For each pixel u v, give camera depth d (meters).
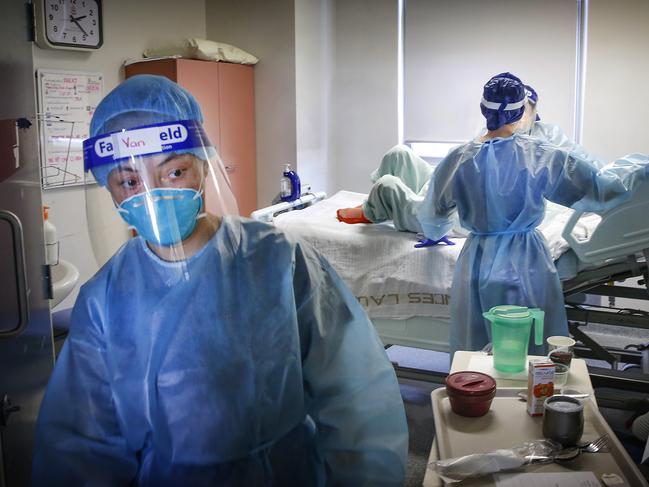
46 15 3.41
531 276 2.52
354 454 1.03
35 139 1.74
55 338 2.58
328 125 4.98
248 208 4.66
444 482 1.21
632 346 3.26
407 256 2.88
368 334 1.11
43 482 1.01
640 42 3.90
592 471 1.22
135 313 1.03
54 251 2.49
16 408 1.58
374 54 4.76
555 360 1.66
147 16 4.17
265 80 4.57
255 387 1.02
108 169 1.02
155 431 1.03
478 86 4.48
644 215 2.46
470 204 2.55
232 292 1.04
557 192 2.43
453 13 4.45
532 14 4.23
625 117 4.01
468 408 1.44
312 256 1.14
